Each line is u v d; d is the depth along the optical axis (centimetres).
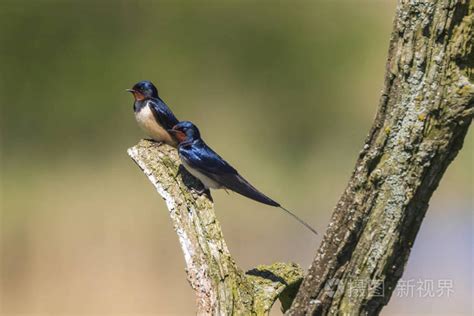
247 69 2183
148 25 2223
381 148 464
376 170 466
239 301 526
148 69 2166
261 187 1797
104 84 2125
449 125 449
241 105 2116
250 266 1430
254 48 2211
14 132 2020
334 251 485
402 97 457
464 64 448
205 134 2027
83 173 1811
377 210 469
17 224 1488
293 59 2202
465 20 442
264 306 536
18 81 2097
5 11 2152
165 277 1290
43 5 2198
